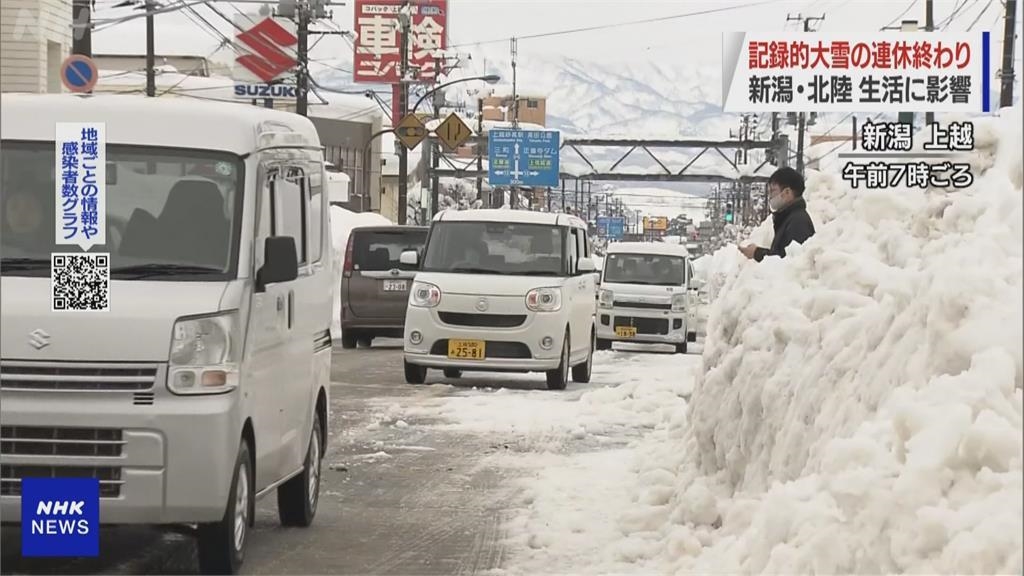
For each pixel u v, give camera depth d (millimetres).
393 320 42406
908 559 8328
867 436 9875
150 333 11680
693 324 52312
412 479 18891
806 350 13789
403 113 93062
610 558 13648
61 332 11602
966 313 9680
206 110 13336
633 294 48281
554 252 31609
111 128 12977
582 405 27281
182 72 112125
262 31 83000
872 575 8664
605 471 19453
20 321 11609
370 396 28750
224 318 11945
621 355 45781
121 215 12602
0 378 11555
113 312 11711
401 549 14273
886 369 10789
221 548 12195
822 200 20031
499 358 30547
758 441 14078
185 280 12227
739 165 110625
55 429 11555
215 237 12578
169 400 11633
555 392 30422
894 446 9234
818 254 15680
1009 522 7699
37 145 12828
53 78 62156
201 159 12922
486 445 22203
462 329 30547
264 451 13102
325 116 131000
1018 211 10305
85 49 46500
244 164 12977
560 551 14102
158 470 11578
